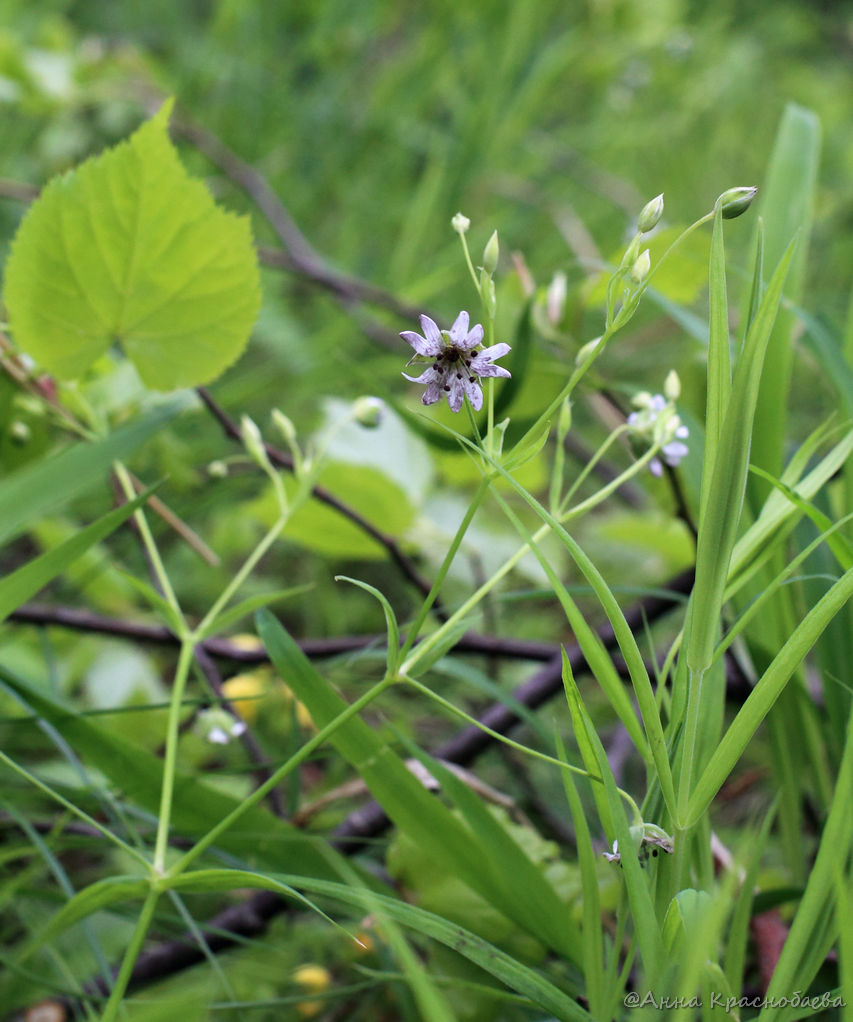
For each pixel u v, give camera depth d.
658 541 0.48
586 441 0.72
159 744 0.43
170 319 0.35
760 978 0.32
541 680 0.39
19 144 0.81
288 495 0.43
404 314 0.62
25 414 0.39
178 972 0.36
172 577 0.58
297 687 0.32
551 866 0.35
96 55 0.80
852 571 0.27
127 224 0.33
